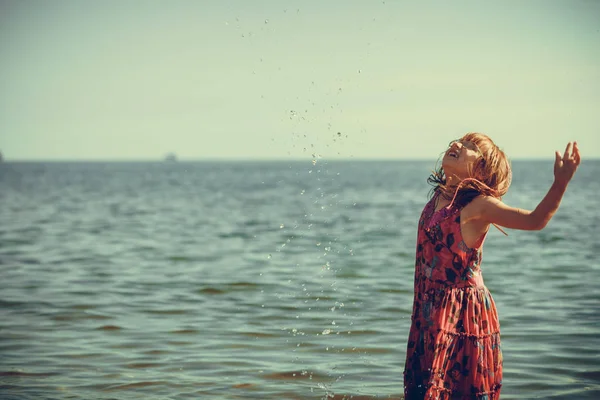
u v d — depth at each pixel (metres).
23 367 5.82
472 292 3.70
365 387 5.33
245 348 6.50
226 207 32.81
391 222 23.16
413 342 3.79
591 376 5.46
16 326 7.43
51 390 5.19
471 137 3.88
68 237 18.08
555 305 8.48
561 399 4.91
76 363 5.96
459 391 3.68
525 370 5.64
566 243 16.06
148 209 31.08
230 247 15.83
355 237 18.03
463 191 3.75
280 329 7.29
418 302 3.81
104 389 5.23
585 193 43.28
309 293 9.53
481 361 3.67
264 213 28.50
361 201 37.31
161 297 9.27
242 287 10.09
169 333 7.12
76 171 158.38
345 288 9.93
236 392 5.20
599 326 7.23
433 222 3.76
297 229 20.75
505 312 8.06
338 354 6.27
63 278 10.98
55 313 8.15
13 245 16.00
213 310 8.36
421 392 3.69
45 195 44.81
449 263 3.71
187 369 5.80
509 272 11.48
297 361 6.05
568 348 6.32
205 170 180.38
